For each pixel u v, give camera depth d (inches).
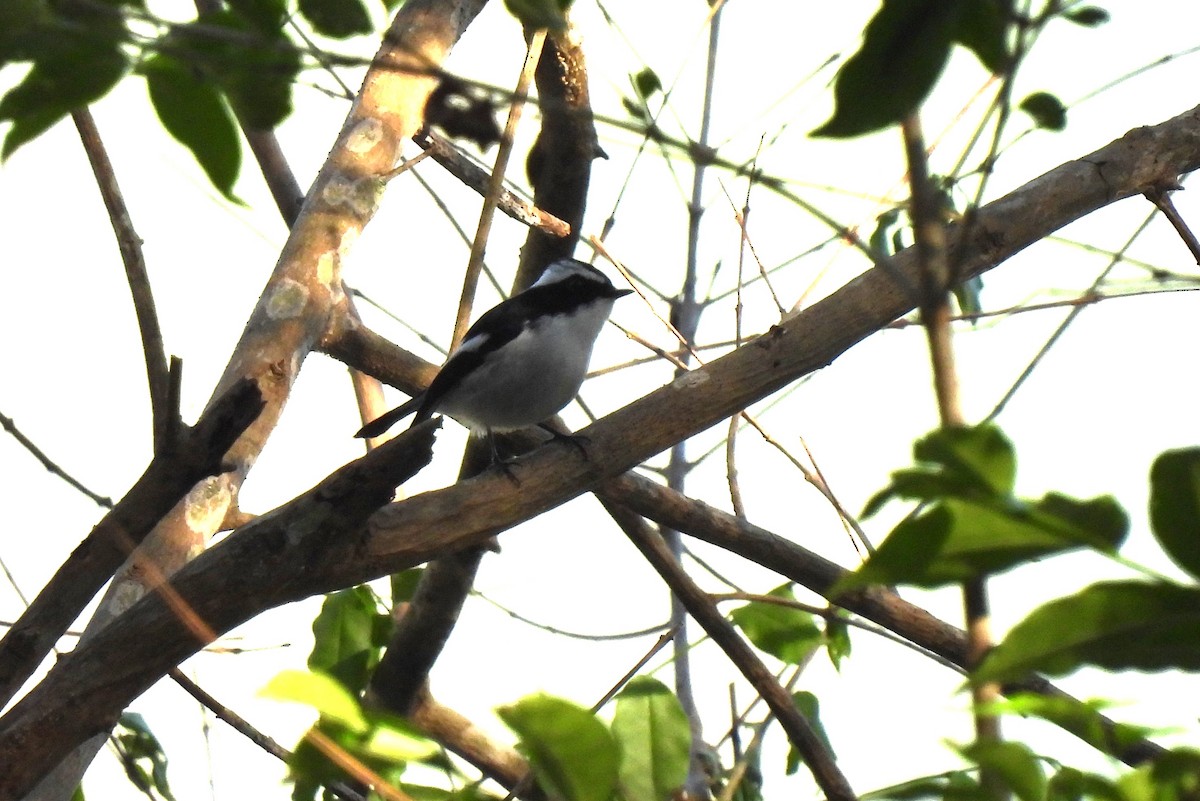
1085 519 91.0
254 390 210.1
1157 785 119.5
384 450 245.6
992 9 124.0
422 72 136.5
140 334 208.7
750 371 303.1
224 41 138.5
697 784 339.0
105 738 307.4
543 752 126.1
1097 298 313.6
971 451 90.5
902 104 114.3
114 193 216.4
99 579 215.9
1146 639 93.7
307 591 260.2
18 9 127.0
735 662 340.5
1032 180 338.0
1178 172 346.3
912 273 308.2
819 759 325.1
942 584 98.5
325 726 143.3
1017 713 124.2
